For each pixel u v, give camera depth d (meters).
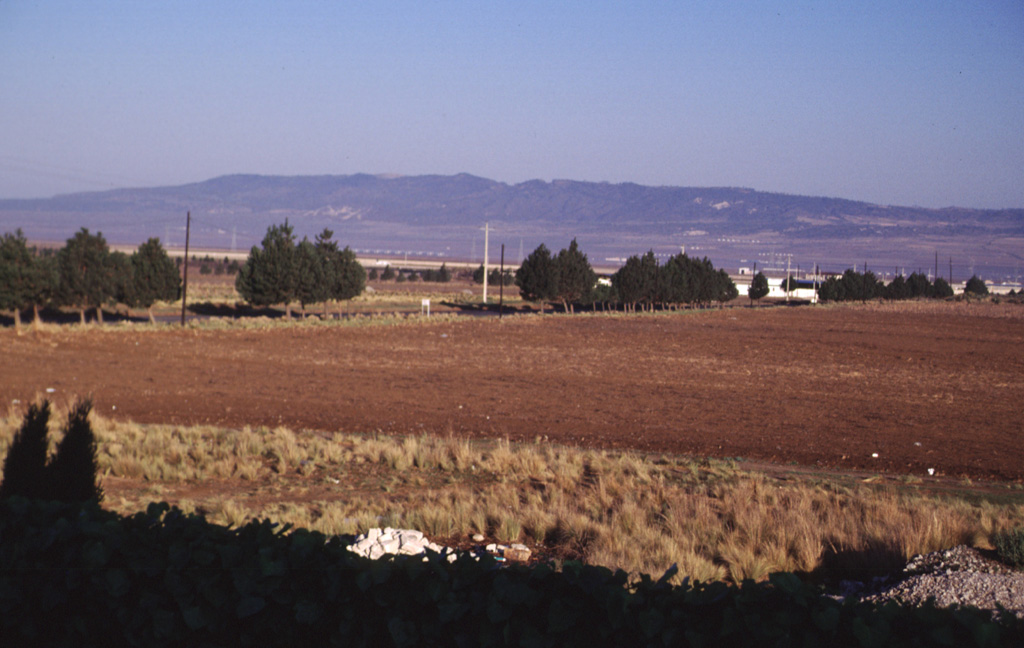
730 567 10.52
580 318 74.38
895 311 95.81
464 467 17.92
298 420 25.06
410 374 36.34
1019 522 12.60
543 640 5.46
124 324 52.72
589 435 23.98
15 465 9.73
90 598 6.04
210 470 16.58
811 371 42.12
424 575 5.73
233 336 49.72
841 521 12.49
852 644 5.18
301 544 5.93
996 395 35.78
